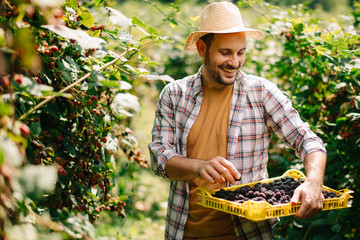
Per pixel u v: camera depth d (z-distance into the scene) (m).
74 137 1.83
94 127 1.84
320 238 2.69
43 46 1.57
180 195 1.99
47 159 1.57
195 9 5.77
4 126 1.10
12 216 1.18
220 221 1.92
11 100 1.18
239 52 1.89
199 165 1.76
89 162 1.85
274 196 1.69
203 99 2.01
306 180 1.70
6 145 1.00
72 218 1.70
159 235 3.76
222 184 1.93
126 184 4.17
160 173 1.97
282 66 3.38
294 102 2.84
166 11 5.16
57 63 1.65
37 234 1.21
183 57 5.25
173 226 2.01
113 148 1.98
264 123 1.97
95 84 1.37
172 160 1.87
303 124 1.92
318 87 2.92
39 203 1.61
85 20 1.72
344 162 2.59
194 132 1.98
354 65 2.16
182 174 1.82
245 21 4.85
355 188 2.63
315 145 1.82
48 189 1.00
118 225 3.65
